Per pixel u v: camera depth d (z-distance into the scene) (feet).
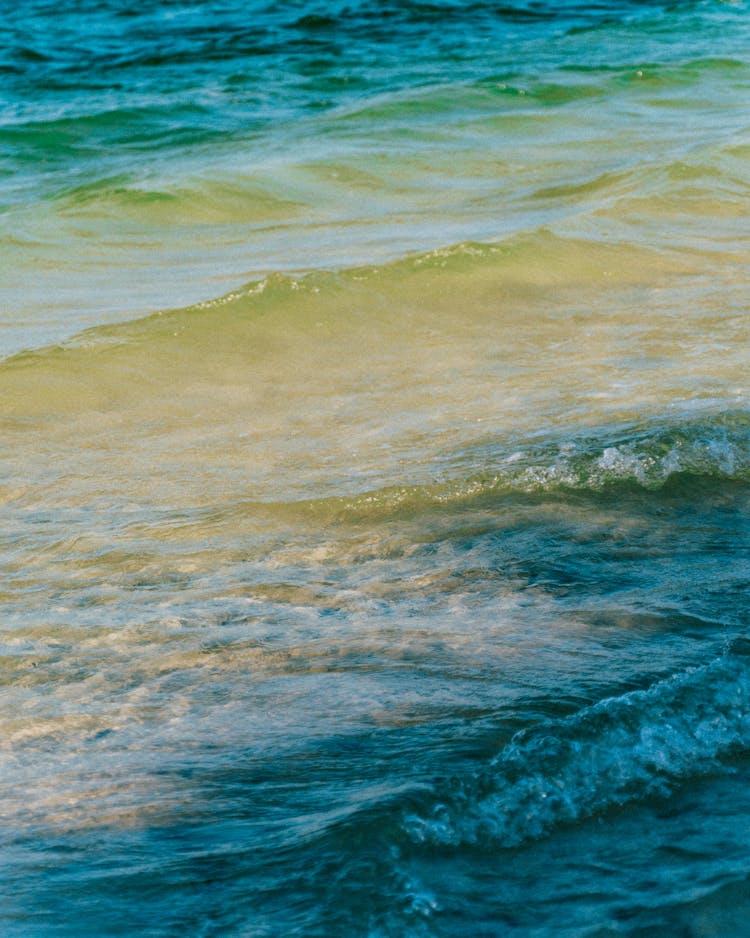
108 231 39.32
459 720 11.28
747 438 19.43
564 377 23.49
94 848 9.36
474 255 31.58
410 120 56.54
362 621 13.84
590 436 19.71
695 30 80.53
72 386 23.75
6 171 49.57
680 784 10.30
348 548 16.16
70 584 15.14
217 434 21.27
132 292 31.99
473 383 23.53
